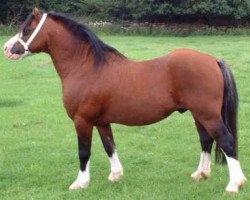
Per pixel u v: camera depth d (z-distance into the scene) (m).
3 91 14.01
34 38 6.20
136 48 22.69
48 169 7.41
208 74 5.78
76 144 8.84
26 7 31.17
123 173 6.89
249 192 5.97
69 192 6.31
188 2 30.92
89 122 6.18
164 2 31.14
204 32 30.86
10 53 6.24
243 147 8.33
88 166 6.40
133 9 31.86
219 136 5.82
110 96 6.02
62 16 6.29
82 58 6.18
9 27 29.33
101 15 32.84
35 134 9.59
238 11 31.08
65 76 6.26
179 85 5.85
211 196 5.99
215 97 5.79
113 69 6.07
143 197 6.05
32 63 18.56
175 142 8.82
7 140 9.17
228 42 25.64
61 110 11.62
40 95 13.47
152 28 31.33
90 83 6.05
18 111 11.55
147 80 5.95
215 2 30.97
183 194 6.09
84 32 6.20
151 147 8.58
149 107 5.94
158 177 6.86
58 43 6.23
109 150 6.62
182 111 6.10
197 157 7.88
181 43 25.28
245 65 17.30
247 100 12.10
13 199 6.20
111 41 26.02
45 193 6.36
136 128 9.78
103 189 6.44
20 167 7.54
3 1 31.00
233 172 5.89
